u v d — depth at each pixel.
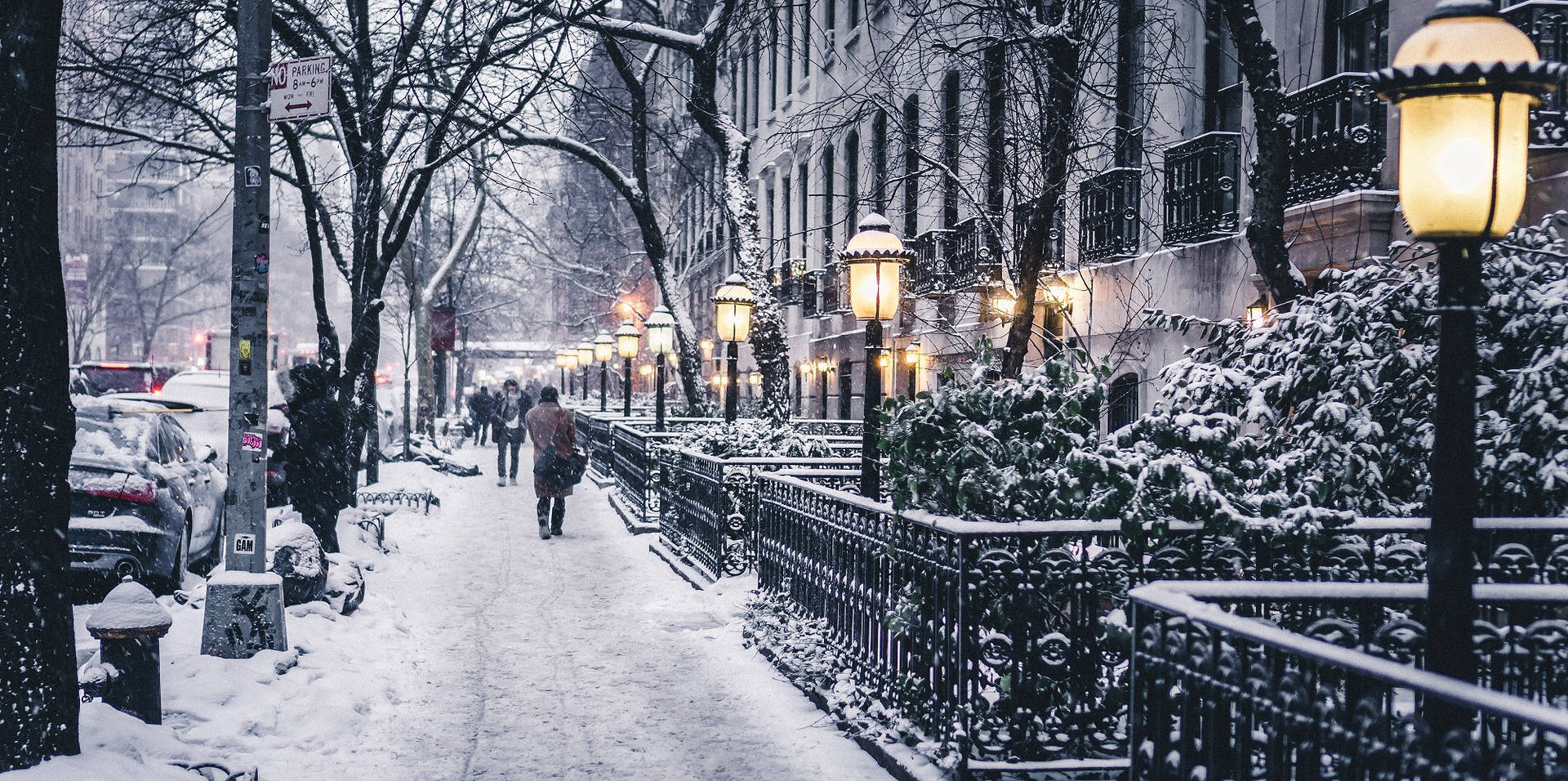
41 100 5.17
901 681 6.68
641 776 6.33
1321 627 4.10
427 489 21.69
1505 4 9.65
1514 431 6.97
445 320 28.03
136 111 17.91
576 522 18.61
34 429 5.12
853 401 27.95
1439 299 3.55
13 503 5.06
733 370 17.22
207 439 19.39
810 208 30.45
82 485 10.16
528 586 12.33
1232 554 5.96
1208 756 3.73
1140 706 4.21
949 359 18.03
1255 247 9.12
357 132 13.80
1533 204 9.55
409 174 14.02
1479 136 3.39
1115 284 15.76
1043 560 6.00
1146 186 15.18
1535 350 7.12
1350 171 11.52
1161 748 4.05
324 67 8.14
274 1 13.45
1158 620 5.77
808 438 15.90
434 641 9.53
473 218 34.38
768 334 19.55
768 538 10.27
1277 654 3.88
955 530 5.91
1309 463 7.03
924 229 19.78
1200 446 6.15
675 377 43.50
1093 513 5.86
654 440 17.98
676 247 48.59
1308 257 12.22
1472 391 3.48
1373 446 7.11
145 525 10.30
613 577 13.02
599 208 46.06
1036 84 10.29
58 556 5.23
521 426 25.91
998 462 6.31
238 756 6.21
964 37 13.34
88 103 17.03
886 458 9.55
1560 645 4.59
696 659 9.03
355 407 15.36
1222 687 3.63
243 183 8.23
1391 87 3.50
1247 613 5.84
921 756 6.32
